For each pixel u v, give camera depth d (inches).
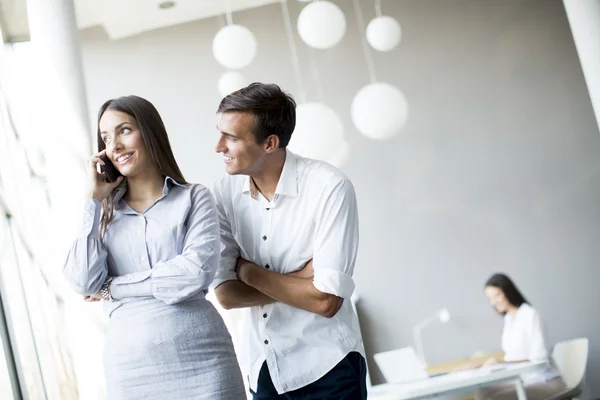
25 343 145.6
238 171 84.7
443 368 249.1
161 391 74.7
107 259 78.8
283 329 86.6
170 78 268.1
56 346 168.7
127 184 81.5
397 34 220.5
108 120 79.0
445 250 275.9
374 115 200.2
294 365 86.1
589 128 283.7
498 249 277.6
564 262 278.7
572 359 224.2
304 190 86.4
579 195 281.1
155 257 78.4
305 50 276.5
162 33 269.1
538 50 284.7
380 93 201.0
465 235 277.1
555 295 277.4
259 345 88.2
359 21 280.1
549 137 282.7
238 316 238.2
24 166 180.4
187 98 268.4
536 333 223.6
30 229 173.0
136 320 75.7
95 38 265.0
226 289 87.7
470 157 279.7
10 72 190.1
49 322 169.6
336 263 84.2
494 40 284.0
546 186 281.1
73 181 159.0
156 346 74.9
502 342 246.5
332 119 198.7
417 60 280.5
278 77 274.7
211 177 267.9
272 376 86.2
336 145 198.5
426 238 275.9
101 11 247.9
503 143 281.3
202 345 76.2
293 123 86.0
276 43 275.7
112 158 78.7
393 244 274.8
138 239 78.7
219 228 82.1
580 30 210.5
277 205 86.7
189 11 263.4
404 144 278.1
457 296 274.5
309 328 86.0
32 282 164.6
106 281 77.4
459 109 280.7
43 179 185.3
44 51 158.1
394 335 271.4
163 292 75.0
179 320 75.9
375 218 275.3
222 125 83.9
